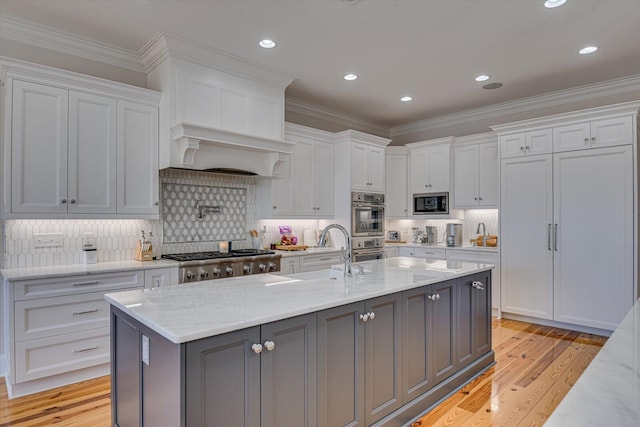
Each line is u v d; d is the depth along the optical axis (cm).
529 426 232
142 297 196
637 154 380
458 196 543
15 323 266
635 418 66
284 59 377
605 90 444
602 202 396
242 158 399
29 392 274
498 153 471
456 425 234
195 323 151
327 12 291
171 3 279
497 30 320
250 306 178
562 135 422
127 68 366
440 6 283
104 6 283
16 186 280
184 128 333
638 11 290
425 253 546
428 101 511
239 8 286
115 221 358
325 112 548
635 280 376
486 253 482
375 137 533
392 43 343
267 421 164
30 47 316
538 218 439
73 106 306
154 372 157
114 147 327
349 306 199
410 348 240
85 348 294
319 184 499
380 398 218
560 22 306
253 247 462
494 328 430
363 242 519
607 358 96
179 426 138
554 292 427
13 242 306
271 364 165
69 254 332
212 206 428
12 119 279
